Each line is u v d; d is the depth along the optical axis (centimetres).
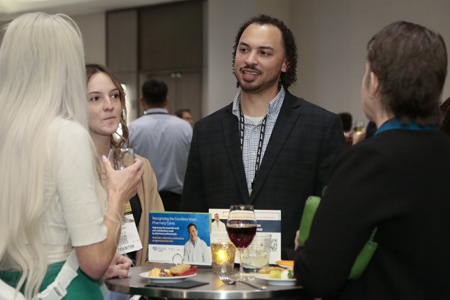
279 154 196
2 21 919
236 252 166
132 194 147
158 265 176
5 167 129
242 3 691
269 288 135
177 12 862
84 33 931
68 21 143
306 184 196
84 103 140
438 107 130
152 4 874
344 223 120
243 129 204
